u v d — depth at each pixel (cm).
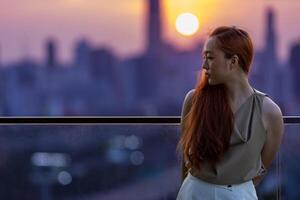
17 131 349
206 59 241
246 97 240
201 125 237
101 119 345
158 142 341
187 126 246
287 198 326
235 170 236
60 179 366
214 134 235
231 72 238
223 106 237
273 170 327
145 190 351
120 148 352
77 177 368
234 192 236
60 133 347
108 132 344
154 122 341
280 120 243
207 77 242
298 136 325
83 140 346
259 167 245
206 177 237
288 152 325
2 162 355
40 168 360
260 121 239
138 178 354
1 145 351
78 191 371
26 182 364
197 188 239
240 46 237
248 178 239
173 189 343
